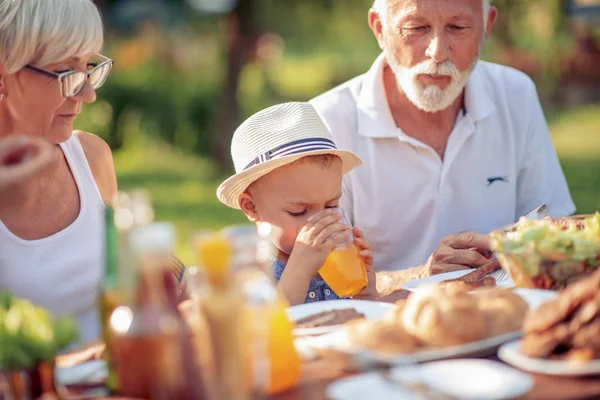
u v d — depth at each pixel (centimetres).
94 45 236
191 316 171
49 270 244
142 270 144
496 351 166
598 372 147
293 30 1830
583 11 1028
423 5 285
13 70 228
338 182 260
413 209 329
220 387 139
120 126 1252
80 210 255
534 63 1417
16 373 152
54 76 229
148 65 1550
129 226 143
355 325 168
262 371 145
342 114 331
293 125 266
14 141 200
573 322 152
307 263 227
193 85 1369
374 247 338
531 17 1055
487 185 333
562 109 1599
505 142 334
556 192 347
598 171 1125
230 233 143
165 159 1309
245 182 262
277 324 151
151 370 144
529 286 196
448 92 296
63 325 158
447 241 264
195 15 1612
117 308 149
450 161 325
